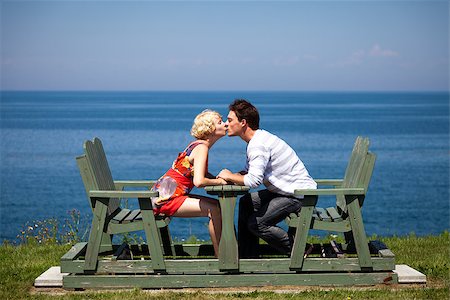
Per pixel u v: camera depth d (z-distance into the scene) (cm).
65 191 3591
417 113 17012
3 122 12038
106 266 780
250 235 844
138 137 8044
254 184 780
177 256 893
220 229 794
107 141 7362
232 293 753
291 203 795
